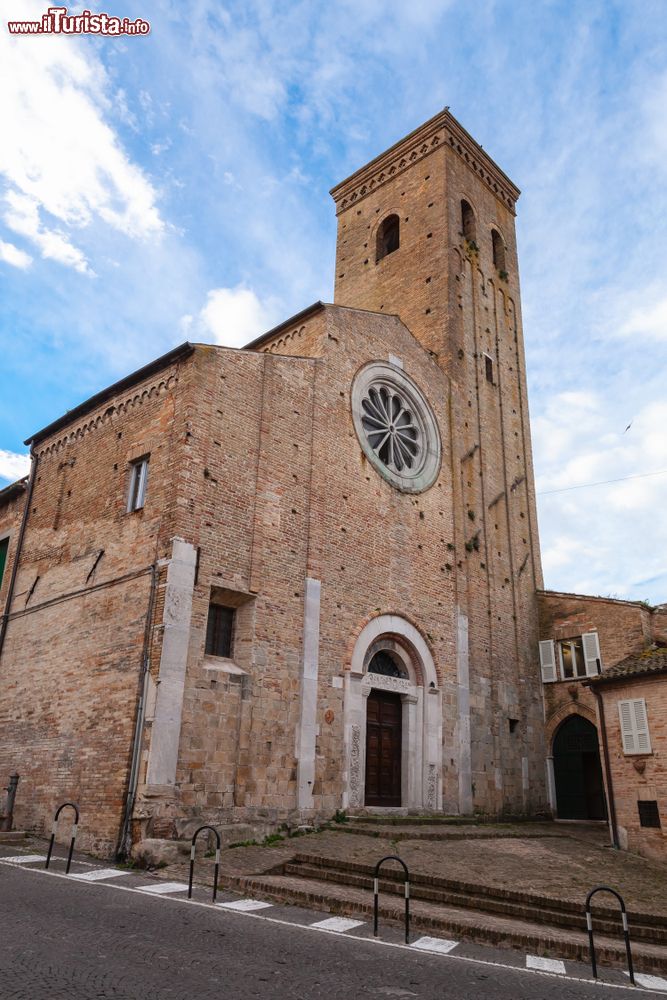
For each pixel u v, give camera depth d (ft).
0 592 83.56
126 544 66.90
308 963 30.81
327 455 79.36
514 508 110.22
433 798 80.02
